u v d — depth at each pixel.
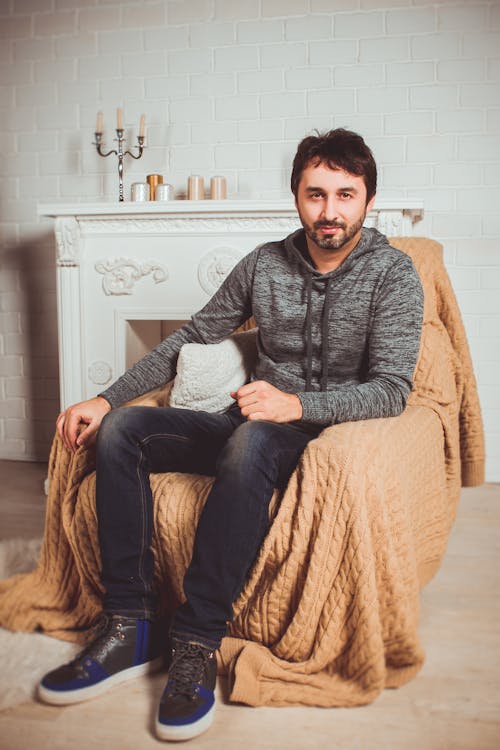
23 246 3.11
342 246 1.44
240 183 2.89
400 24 2.71
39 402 3.18
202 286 2.55
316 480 1.24
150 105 2.93
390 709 1.25
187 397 1.59
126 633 1.32
